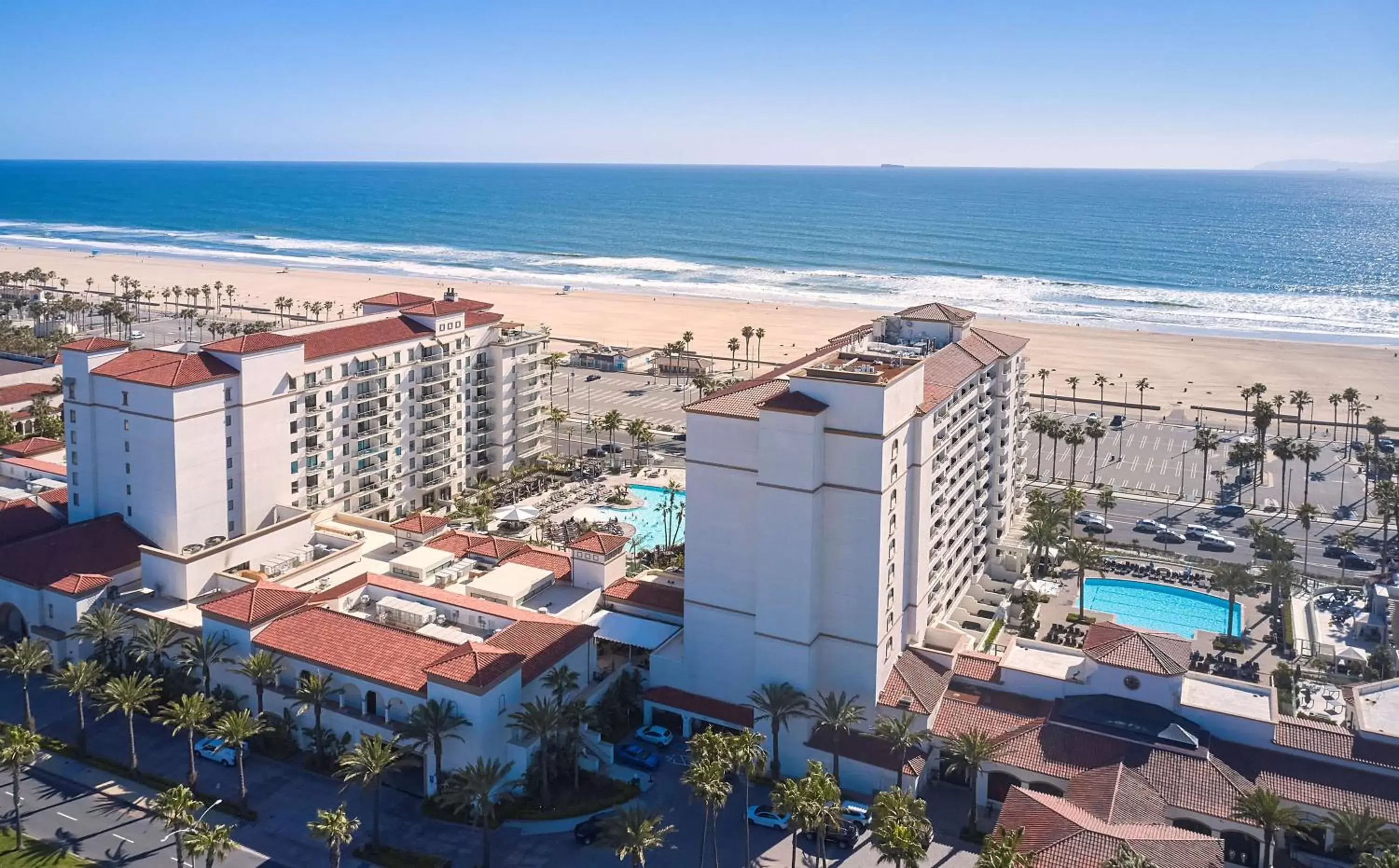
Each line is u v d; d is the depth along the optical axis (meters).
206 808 100.81
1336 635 140.50
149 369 138.12
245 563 137.38
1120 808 92.62
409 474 183.62
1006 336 166.75
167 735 114.94
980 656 120.94
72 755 109.56
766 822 100.69
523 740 104.12
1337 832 91.44
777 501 109.44
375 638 112.81
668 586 135.50
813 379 109.31
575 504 192.50
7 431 194.50
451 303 194.25
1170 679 107.75
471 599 127.06
